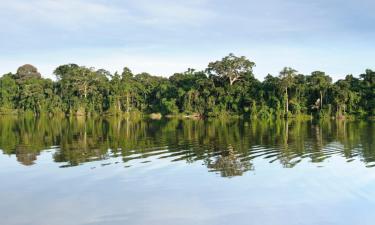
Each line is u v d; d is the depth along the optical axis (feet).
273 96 433.89
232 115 451.94
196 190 82.02
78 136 186.09
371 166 104.06
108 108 502.38
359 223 64.44
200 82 476.95
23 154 126.11
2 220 65.72
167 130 226.58
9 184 87.25
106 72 540.52
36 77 588.91
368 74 465.06
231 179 91.04
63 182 88.63
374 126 267.39
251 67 493.77
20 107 525.34
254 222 64.85
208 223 64.44
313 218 66.49
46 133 204.23
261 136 183.52
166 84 518.37
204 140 164.76
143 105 517.14
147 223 64.44
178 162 110.83
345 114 416.46
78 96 522.06
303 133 201.67
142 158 117.39
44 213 68.90
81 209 70.79
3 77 554.46
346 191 80.84
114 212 69.21
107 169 101.50
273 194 79.10
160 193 80.02
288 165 106.42
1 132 210.59
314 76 455.22
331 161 111.86
